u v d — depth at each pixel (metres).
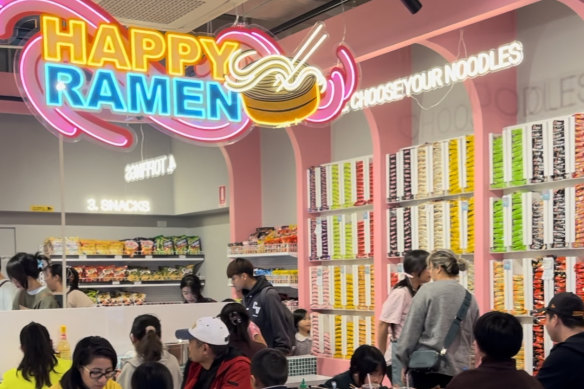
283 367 3.98
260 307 6.41
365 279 8.45
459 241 7.27
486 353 3.51
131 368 5.18
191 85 5.81
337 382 5.14
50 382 4.76
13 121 11.70
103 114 5.57
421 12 6.51
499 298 6.79
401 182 7.97
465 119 7.73
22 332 4.79
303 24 9.28
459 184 7.29
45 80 5.28
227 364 4.50
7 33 5.25
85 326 6.65
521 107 7.14
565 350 3.86
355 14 7.23
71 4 5.39
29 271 7.01
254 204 11.02
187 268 12.90
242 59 5.99
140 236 13.07
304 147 9.45
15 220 11.86
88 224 12.58
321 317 9.09
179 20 6.47
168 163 10.52
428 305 5.09
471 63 6.20
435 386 5.06
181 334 4.70
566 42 6.72
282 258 10.44
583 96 6.55
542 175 6.48
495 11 5.84
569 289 6.21
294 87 6.11
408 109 8.41
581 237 6.16
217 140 5.94
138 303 12.39
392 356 5.87
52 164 11.98
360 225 8.59
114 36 5.49
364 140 9.12
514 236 6.69
